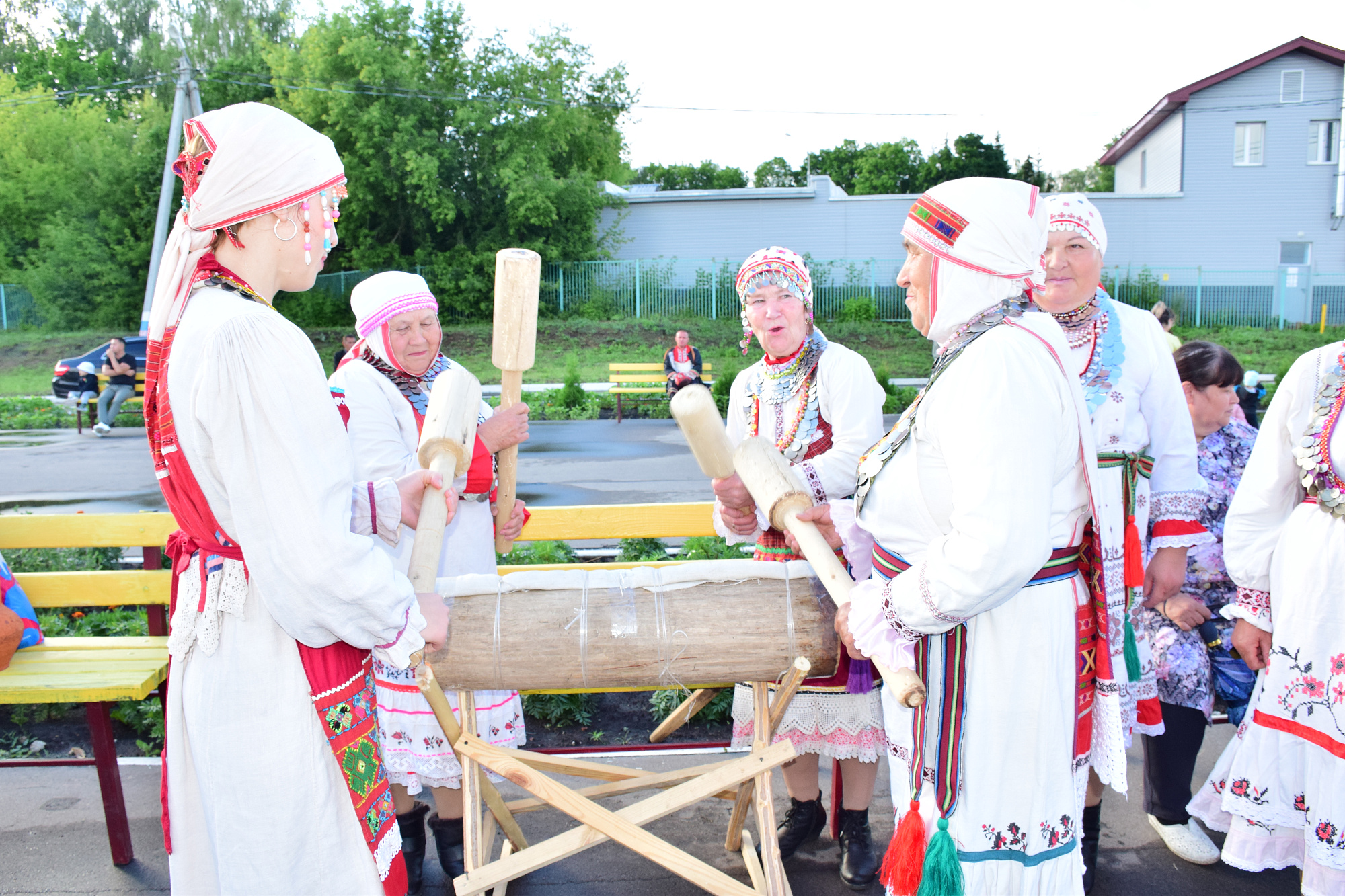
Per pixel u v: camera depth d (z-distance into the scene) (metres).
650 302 25.14
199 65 33.06
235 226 1.63
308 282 1.77
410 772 2.46
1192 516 2.44
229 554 1.63
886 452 1.78
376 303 2.48
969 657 1.68
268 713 1.63
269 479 1.51
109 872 2.60
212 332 1.52
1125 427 2.31
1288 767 2.27
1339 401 2.16
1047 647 1.68
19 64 35.69
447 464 1.92
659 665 1.86
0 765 3.22
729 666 1.87
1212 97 26.59
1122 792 1.79
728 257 27.14
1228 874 2.58
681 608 1.89
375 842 1.71
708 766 2.29
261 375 1.51
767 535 2.60
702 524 3.34
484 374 19.78
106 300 27.56
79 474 10.11
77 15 36.00
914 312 1.77
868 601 1.67
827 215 26.58
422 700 2.44
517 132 25.70
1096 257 2.29
